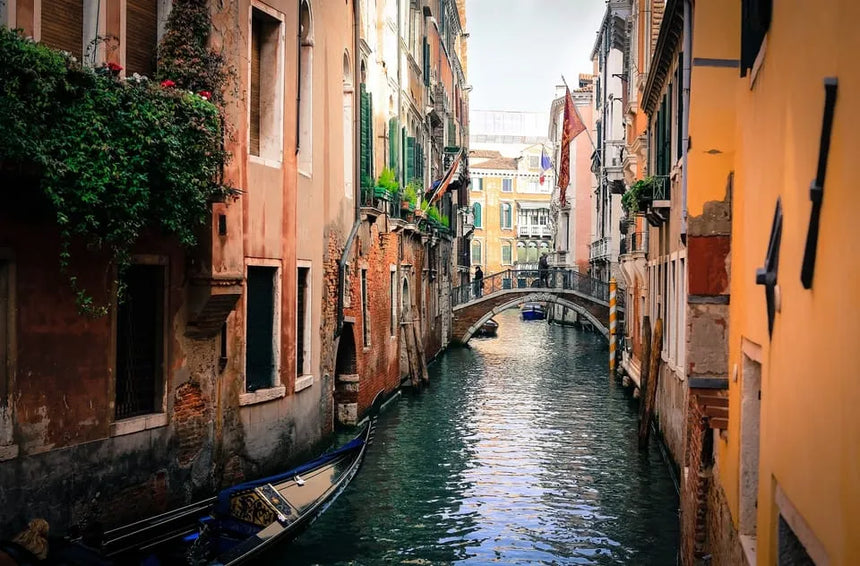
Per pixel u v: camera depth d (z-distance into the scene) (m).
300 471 10.88
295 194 12.00
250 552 8.42
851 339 3.03
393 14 21.77
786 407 4.30
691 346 7.98
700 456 7.68
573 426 18.12
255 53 11.37
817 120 3.63
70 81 6.98
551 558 9.93
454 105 40.69
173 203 8.02
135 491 8.68
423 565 9.65
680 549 9.11
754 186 5.70
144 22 8.99
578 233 50.66
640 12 20.97
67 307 7.85
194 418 9.59
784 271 4.42
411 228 22.62
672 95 13.83
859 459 2.90
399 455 15.12
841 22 3.24
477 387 24.02
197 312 9.31
